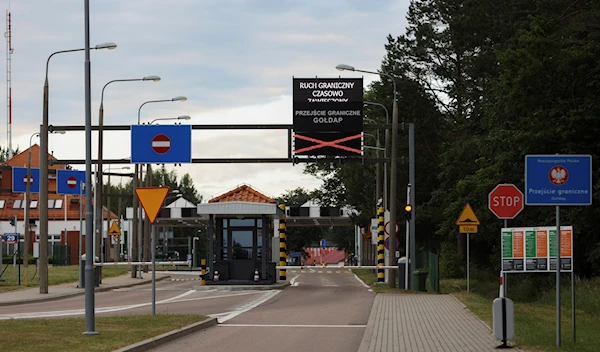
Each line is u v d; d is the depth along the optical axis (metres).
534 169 14.02
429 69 56.12
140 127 35.69
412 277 32.66
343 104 33.53
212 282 36.22
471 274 46.84
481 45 51.00
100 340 14.10
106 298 29.70
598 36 31.25
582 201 13.99
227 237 36.91
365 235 63.59
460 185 39.31
